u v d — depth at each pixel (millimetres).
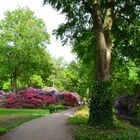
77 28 24688
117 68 27703
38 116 29672
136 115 40312
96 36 20531
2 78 64062
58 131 18312
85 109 35531
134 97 46000
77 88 59250
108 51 20641
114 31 24531
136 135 14211
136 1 21938
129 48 25562
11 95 49500
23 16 59031
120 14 22656
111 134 15664
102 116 20047
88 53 26547
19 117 27875
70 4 22781
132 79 35750
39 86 72125
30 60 57812
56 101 53250
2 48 56969
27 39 57906
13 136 16844
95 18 20328
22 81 66562
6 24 58562
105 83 20281
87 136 15188
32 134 17469
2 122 23219
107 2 21016
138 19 24000
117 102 50781
